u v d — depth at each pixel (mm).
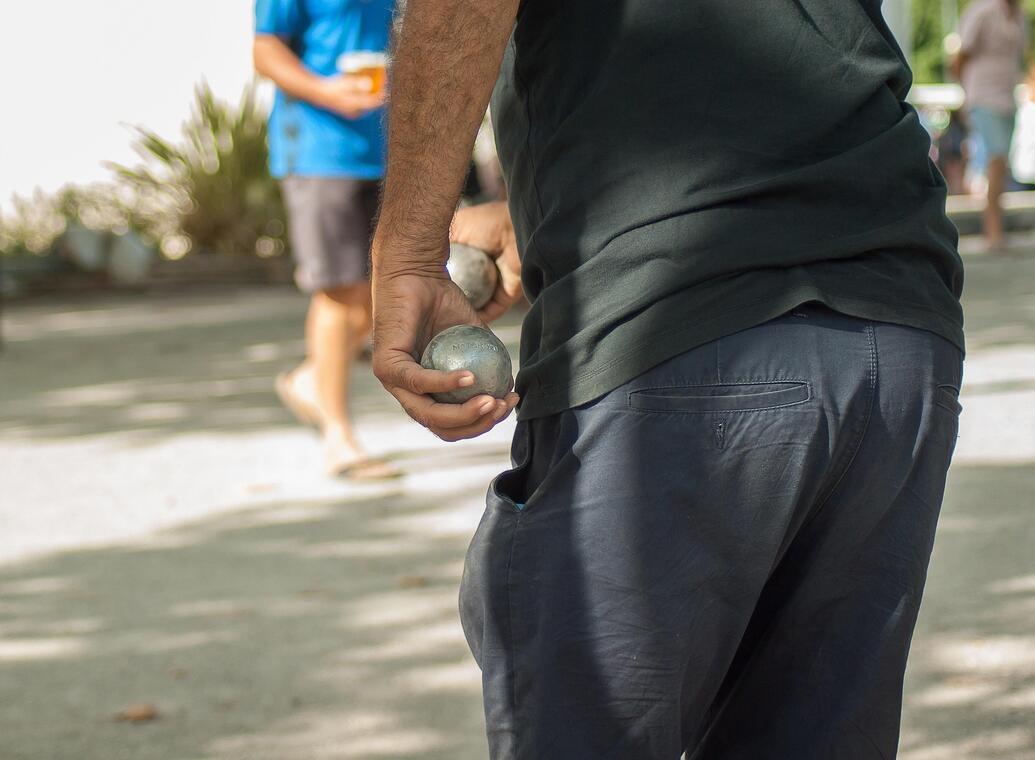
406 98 1873
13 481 6586
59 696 3996
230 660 4230
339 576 4988
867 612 1954
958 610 4359
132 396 8883
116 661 4254
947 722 3613
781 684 1996
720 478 1822
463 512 5777
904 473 1902
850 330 1856
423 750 3586
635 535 1828
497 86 2088
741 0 1908
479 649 1995
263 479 6445
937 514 1983
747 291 1835
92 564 5250
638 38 1895
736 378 1815
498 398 1914
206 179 17359
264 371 9781
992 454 6184
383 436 7305
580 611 1856
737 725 2033
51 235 17125
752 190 1858
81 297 15992
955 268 2000
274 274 16984
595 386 1860
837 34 1947
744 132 1885
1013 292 11461
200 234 17359
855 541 1936
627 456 1839
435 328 1981
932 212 1965
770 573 1914
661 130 1886
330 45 6148
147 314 13938
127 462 6906
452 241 2381
